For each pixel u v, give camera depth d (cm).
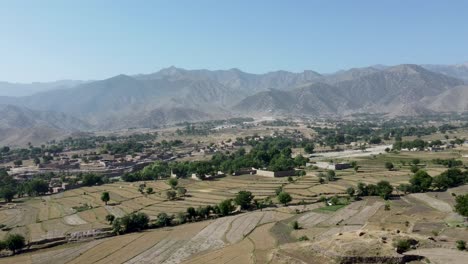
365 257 11019
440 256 11394
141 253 14012
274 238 14700
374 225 15075
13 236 15325
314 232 15062
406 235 12875
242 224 17012
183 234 15975
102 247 14912
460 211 15550
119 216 19562
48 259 13988
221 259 12756
